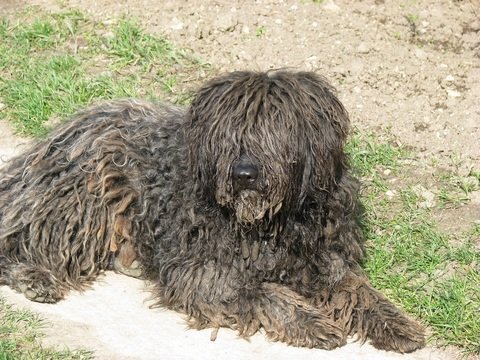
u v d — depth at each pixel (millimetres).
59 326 7098
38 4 11406
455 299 7477
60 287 7559
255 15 10719
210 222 7176
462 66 9977
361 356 6895
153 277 7695
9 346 6730
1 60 10578
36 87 10195
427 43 10289
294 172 6828
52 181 7730
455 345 7113
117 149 7715
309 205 7074
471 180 8852
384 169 9008
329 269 7324
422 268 7902
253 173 6703
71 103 9906
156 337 7020
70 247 7645
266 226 7031
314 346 6941
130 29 10648
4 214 7805
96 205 7652
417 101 9625
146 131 7797
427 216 8484
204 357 6816
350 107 9586
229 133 6766
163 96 9914
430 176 8922
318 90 7000
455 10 10641
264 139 6727
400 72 9906
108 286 7680
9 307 7293
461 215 8477
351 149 9055
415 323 7164
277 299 7094
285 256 7203
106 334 7035
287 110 6777
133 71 10289
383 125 9430
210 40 10539
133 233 7715
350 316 7148
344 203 7230
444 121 9414
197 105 7047
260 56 10266
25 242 7699
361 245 7746
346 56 10102
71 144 7895
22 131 9766
